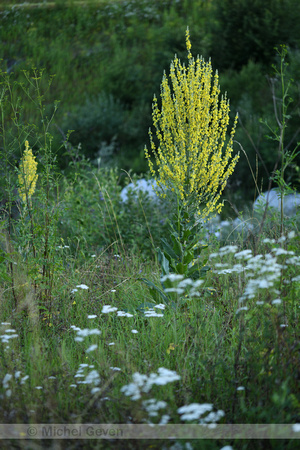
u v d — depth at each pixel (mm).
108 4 20312
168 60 13875
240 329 3152
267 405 2656
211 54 13859
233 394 2758
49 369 3199
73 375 3135
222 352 3258
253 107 11648
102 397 2826
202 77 4242
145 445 2445
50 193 5641
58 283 4754
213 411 2766
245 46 13570
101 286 4828
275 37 13289
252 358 2951
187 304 4254
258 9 13516
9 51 18234
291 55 10789
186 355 3336
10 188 4293
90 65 17203
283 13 13336
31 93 13781
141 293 4789
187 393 2807
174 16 18734
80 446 2473
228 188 9516
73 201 6664
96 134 13195
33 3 21109
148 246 6641
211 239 5297
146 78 14648
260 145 9594
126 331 3848
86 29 19125
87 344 3607
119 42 18000
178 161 4258
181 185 4281
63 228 6637
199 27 15211
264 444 2520
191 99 4145
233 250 3506
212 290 4445
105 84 15203
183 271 4289
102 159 12531
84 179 7652
